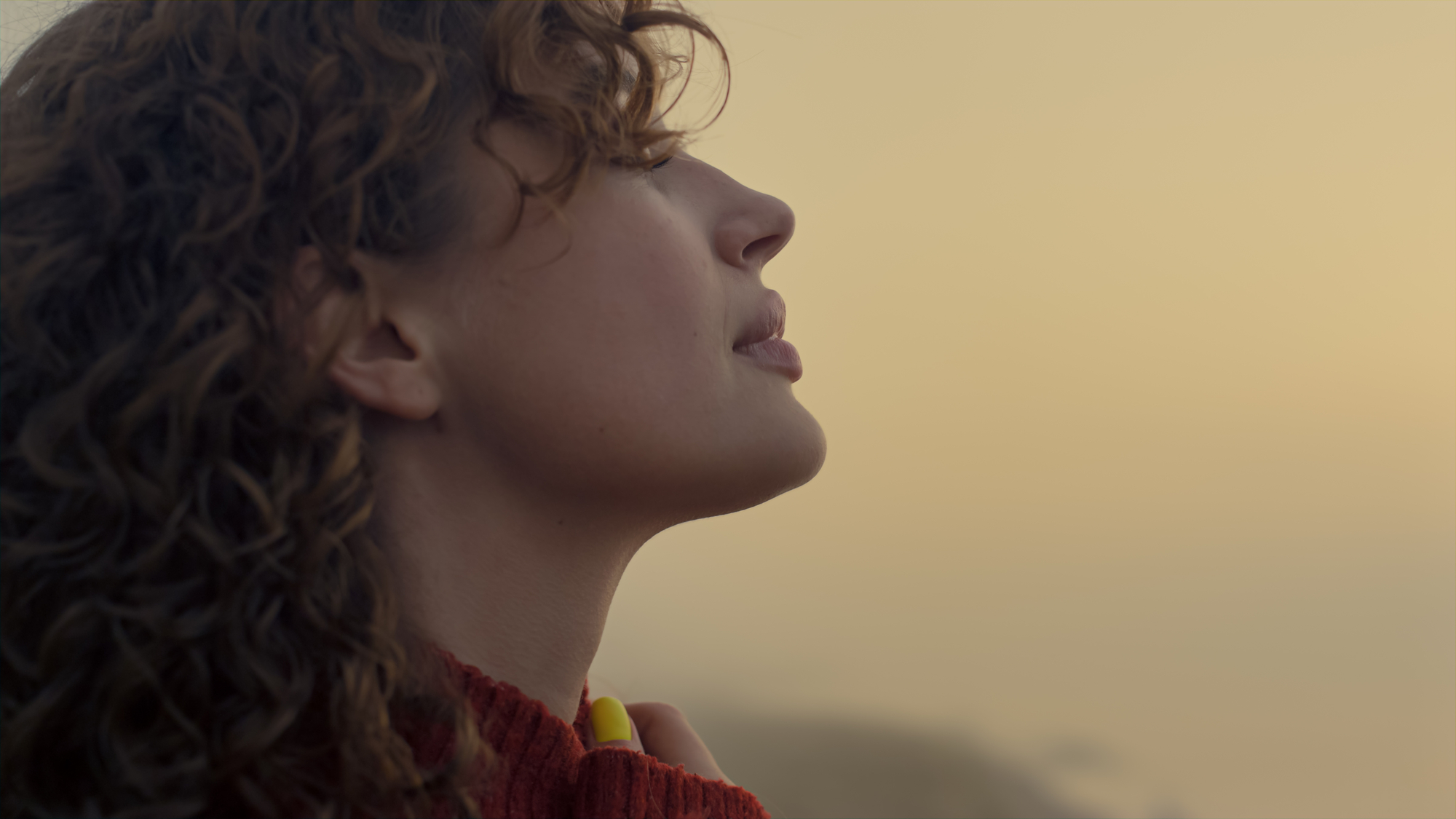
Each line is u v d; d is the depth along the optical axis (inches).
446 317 17.9
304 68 17.4
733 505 19.8
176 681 14.6
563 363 17.5
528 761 17.7
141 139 16.6
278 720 14.5
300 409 16.4
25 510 15.4
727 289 19.9
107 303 16.1
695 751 26.8
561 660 20.1
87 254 16.1
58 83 18.0
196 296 15.9
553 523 19.1
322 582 16.0
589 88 19.0
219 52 17.1
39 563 14.9
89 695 14.6
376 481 17.9
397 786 15.1
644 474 18.1
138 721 14.8
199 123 16.7
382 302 17.7
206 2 17.7
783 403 20.0
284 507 15.6
